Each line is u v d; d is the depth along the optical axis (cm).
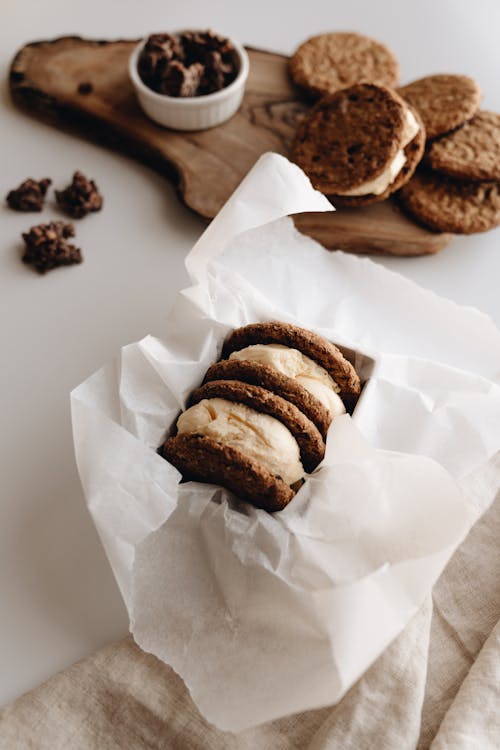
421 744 50
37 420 57
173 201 67
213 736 49
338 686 47
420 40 76
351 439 50
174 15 75
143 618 49
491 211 64
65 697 50
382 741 49
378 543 49
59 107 68
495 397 54
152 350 52
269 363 52
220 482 51
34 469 55
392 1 77
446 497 48
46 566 53
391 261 65
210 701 48
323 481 50
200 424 51
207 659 49
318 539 50
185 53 68
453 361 58
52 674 50
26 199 65
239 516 50
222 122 68
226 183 66
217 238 54
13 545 53
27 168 67
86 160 68
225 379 52
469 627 53
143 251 64
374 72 70
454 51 76
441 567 47
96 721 49
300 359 53
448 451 53
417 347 59
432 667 52
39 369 59
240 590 50
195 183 65
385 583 48
